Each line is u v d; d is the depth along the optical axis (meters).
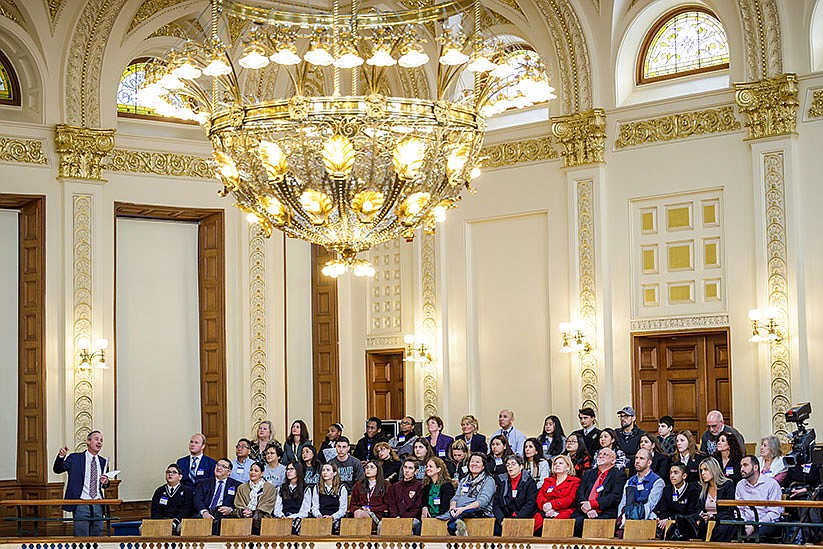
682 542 11.87
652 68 19.25
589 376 19.00
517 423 19.84
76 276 19.61
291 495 15.02
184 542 14.24
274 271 21.53
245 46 10.30
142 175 20.44
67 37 19.62
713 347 18.42
